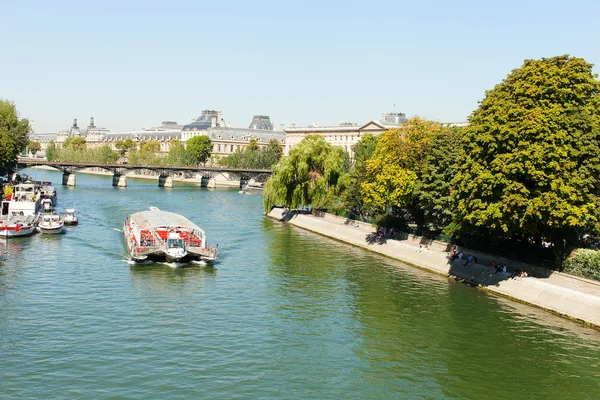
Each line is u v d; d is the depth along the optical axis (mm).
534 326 56656
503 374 45969
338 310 60594
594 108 66000
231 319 56438
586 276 62781
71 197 168875
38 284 65750
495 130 64562
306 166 123250
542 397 42344
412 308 61875
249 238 104750
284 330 53906
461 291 69188
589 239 72750
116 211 135875
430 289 69812
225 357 47062
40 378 41875
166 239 83125
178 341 49969
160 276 71875
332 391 42031
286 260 85125
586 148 62125
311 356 48156
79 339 49500
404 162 86875
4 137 150500
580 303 58719
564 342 52656
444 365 47344
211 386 41781
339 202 124938
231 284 69500
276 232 114688
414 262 84750
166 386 41438
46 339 49188
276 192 126688
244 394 40844
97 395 39688
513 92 67562
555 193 61094
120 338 50125
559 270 66062
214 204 166500
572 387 43969
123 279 69688
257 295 65125
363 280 73688
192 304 60781
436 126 89812
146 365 44781
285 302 62750
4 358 44969
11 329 51125
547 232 68438
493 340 52906
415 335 53844
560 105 64188
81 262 77750
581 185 61719
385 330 54938
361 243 100125
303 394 41312
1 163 150500
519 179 64500
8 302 58594
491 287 69625
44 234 98812
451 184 79000
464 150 70688
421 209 91312
